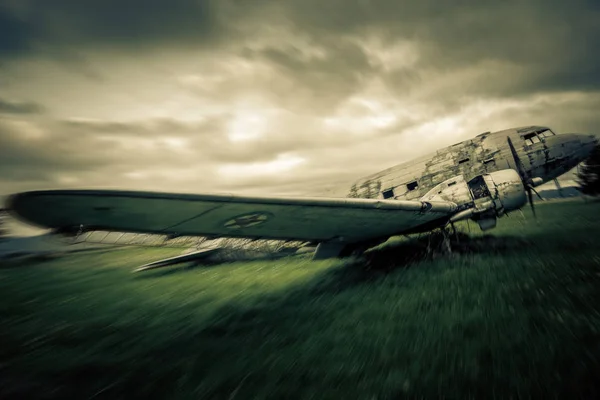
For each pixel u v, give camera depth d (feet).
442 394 6.55
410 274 17.57
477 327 9.41
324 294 16.56
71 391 9.41
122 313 18.74
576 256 15.69
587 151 27.27
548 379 6.43
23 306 23.25
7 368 11.46
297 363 9.16
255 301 17.60
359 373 7.97
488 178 21.88
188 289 23.76
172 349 11.90
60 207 10.66
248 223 15.30
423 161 32.35
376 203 16.37
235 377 8.93
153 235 13.75
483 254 19.65
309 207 14.92
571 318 8.92
